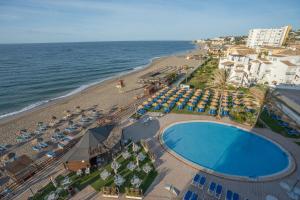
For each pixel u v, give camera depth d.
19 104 49.22
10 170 20.83
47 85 66.62
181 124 31.84
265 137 27.67
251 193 17.78
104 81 70.19
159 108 37.97
